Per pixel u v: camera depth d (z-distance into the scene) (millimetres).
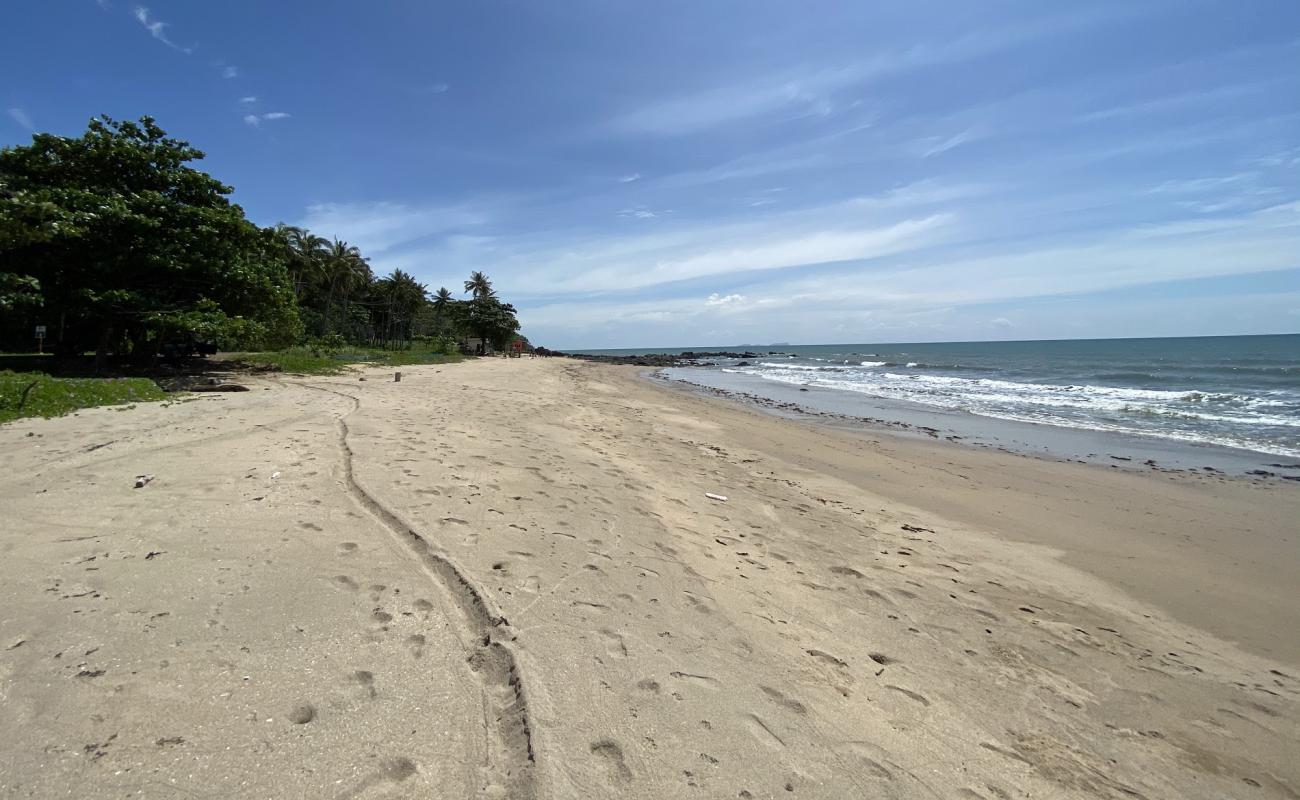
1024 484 9406
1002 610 4645
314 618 3039
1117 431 14703
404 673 2664
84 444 6457
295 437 7480
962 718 3068
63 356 17109
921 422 16562
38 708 2193
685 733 2520
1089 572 5770
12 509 4273
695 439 12133
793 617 3979
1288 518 7676
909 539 6336
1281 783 2875
